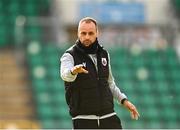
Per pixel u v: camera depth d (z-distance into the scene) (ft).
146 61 149.28
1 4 157.07
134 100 138.72
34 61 140.56
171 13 163.63
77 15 158.92
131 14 161.27
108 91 48.85
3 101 130.93
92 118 48.14
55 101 132.57
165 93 142.20
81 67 44.70
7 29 150.82
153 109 137.49
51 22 147.74
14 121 125.59
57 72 139.03
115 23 158.92
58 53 143.33
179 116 137.90
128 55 149.28
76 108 48.21
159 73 146.61
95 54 48.62
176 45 152.87
